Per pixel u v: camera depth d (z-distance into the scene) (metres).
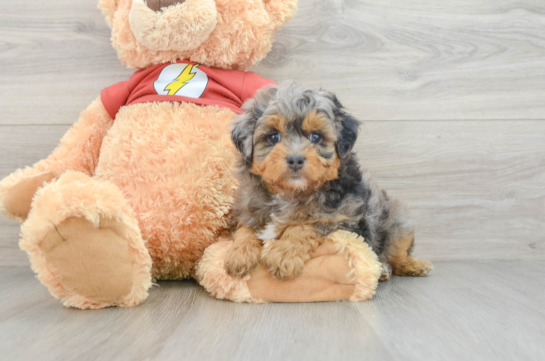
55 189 0.61
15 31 0.88
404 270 0.81
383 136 0.89
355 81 0.88
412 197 0.89
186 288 0.72
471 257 0.90
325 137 0.66
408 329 0.57
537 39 0.89
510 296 0.68
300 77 0.88
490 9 0.88
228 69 0.80
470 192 0.89
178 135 0.72
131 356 0.52
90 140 0.78
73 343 0.54
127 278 0.63
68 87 0.88
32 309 0.64
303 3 0.88
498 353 0.53
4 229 0.88
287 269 0.64
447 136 0.89
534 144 0.89
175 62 0.78
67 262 0.61
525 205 0.90
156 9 0.73
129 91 0.78
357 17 0.88
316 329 0.57
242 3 0.75
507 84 0.89
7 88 0.88
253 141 0.68
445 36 0.88
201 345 0.54
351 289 0.66
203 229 0.72
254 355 0.52
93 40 0.88
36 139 0.88
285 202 0.68
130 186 0.72
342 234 0.66
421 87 0.89
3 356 0.52
